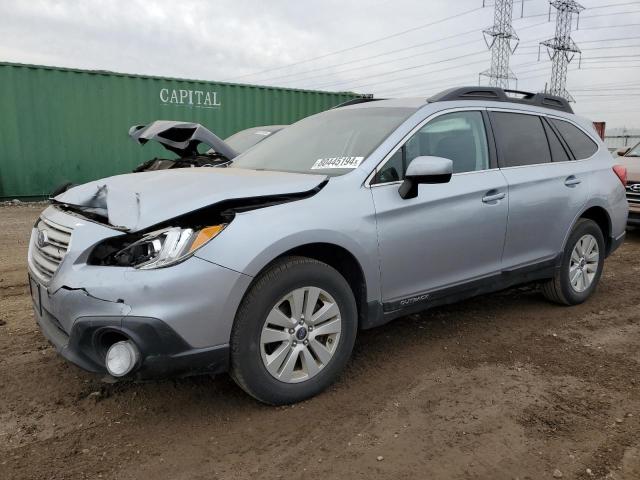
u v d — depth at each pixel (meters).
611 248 5.40
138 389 3.39
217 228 2.85
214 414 3.12
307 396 3.24
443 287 3.89
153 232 2.79
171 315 2.69
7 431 2.92
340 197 3.31
